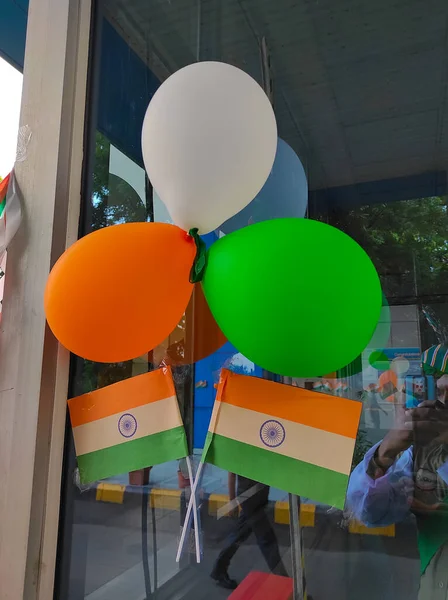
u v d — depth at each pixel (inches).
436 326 48.8
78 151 47.9
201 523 43.5
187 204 31.0
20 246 45.7
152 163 31.8
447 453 39.8
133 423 39.2
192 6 57.3
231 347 39.8
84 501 43.3
